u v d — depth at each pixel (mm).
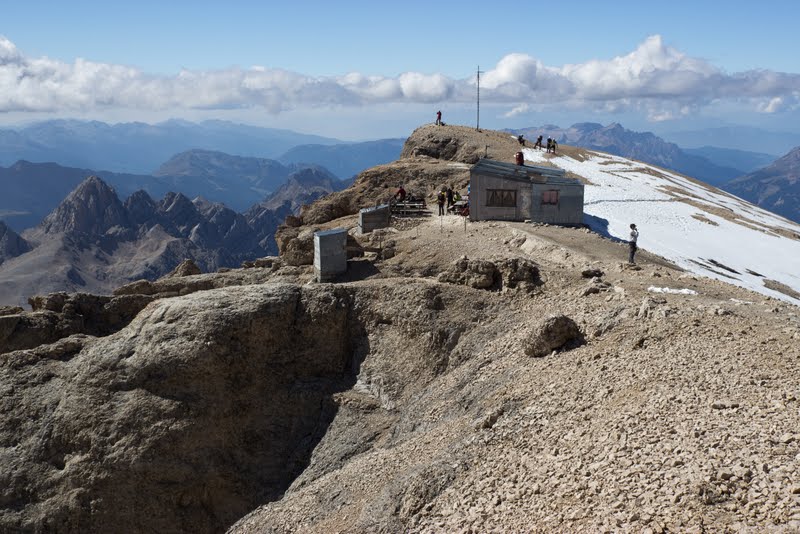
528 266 43000
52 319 49906
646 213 81625
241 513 39688
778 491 14219
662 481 16391
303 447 40812
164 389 41719
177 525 39312
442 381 37062
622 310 30438
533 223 59969
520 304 41188
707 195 104250
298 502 30172
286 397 43125
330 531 24438
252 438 41938
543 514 17578
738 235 78750
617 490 16875
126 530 38781
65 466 40406
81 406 41781
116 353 43500
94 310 51938
